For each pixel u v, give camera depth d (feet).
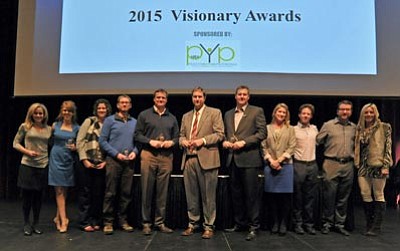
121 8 14.24
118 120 11.38
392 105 17.33
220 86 13.84
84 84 14.25
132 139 11.40
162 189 11.30
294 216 11.59
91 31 14.33
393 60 14.07
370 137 11.39
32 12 14.71
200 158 10.99
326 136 11.64
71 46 14.39
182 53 13.97
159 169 11.22
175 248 9.77
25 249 9.69
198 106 11.25
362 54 14.02
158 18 14.08
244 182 11.11
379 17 14.12
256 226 11.04
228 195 11.86
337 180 11.48
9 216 13.88
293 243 10.32
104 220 11.39
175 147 11.71
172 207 12.00
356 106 17.17
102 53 14.23
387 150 11.26
